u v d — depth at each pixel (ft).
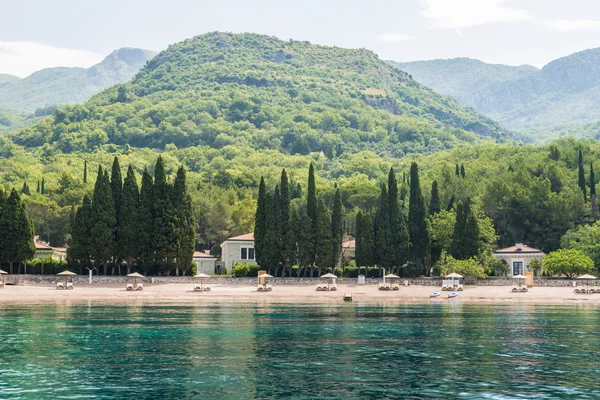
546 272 449.48
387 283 431.02
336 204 456.04
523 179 534.37
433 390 129.80
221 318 244.63
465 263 427.33
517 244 475.72
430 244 471.21
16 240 410.72
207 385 133.28
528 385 133.69
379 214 454.40
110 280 412.77
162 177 431.84
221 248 574.15
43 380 136.77
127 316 249.14
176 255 424.05
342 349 174.19
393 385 133.49
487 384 134.72
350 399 123.75
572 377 140.77
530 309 296.10
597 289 393.09
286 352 169.07
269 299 356.79
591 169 555.28
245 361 157.07
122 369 147.43
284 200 445.78
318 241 441.27
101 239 413.80
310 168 453.99
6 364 152.25
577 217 506.07
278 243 438.81
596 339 193.16
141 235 422.41
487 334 203.51
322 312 273.75
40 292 367.04
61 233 599.57
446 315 262.88
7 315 249.55
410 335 200.03
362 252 447.01
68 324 221.66
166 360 157.79
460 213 451.12
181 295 374.84
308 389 130.31
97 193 418.72
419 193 472.85
